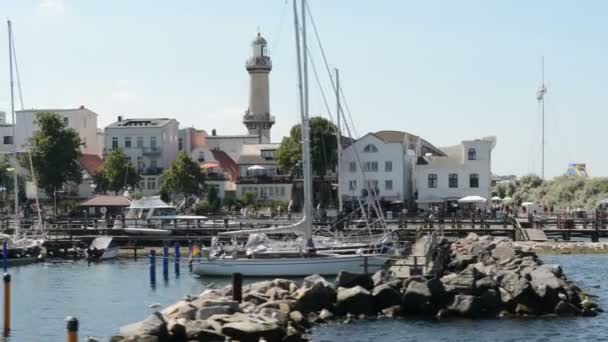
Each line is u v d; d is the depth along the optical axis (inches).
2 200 4783.5
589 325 1599.4
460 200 4387.3
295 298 1640.0
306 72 2458.2
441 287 1694.1
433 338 1488.7
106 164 5211.6
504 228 3518.7
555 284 1732.3
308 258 2340.1
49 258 3110.2
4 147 5738.2
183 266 2854.3
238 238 3093.0
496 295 1701.5
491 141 4985.2
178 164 5083.7
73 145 4904.0
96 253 3034.0
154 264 2348.7
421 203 4960.6
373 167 4953.3
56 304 1969.7
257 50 6953.7
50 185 4822.8
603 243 3302.2
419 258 2213.3
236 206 4975.4
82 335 1563.7
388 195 4923.7
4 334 1577.3
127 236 3344.0
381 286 1706.4
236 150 6363.2
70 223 3636.8
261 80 6934.1
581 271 2566.4
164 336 1245.1
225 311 1416.1
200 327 1293.1
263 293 1674.5
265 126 6914.4
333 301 1663.4
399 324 1598.2
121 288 2271.2
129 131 5743.1
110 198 4173.2
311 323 1587.1
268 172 5521.7
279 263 2349.9
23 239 3125.0
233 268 2389.3
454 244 2822.3
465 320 1641.2
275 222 3545.8
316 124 4970.5
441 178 4963.1
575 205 5748.0
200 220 3654.0
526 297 1708.9
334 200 4931.1
